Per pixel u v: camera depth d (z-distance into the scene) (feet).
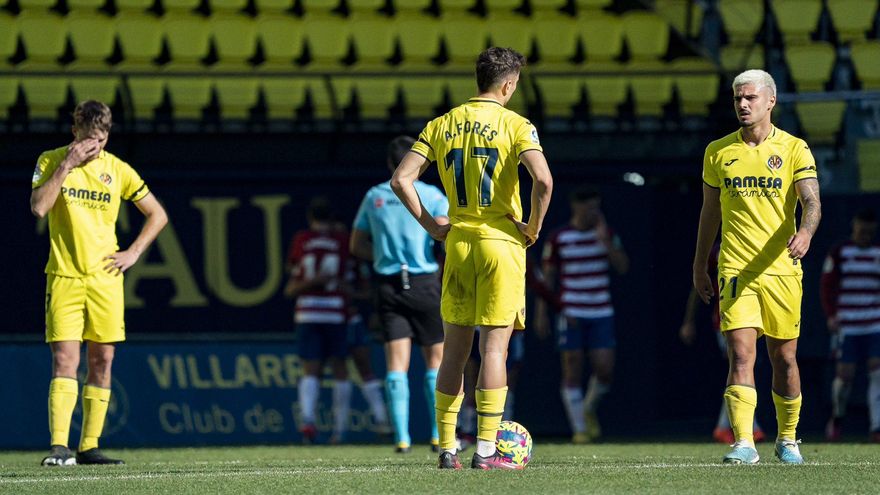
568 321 143.33
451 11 193.98
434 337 110.73
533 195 71.56
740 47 186.09
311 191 150.82
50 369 143.43
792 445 83.35
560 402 148.97
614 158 161.89
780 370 81.71
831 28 191.93
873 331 142.00
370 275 148.25
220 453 118.11
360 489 65.00
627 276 151.94
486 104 73.15
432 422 112.16
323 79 176.24
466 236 72.13
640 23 188.44
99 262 93.97
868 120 177.68
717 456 100.68
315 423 142.31
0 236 145.07
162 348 145.07
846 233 154.30
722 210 80.07
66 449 94.17
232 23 185.06
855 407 153.48
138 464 94.73
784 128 174.91
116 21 182.39
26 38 179.22
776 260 79.10
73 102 170.81
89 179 93.35
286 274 148.97
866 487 65.10
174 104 172.55
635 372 151.02
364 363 143.95
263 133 159.12
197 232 148.25
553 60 185.57
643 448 121.19
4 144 158.10
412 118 164.96
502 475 70.74
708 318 164.04
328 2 192.44
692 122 165.68
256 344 147.23
